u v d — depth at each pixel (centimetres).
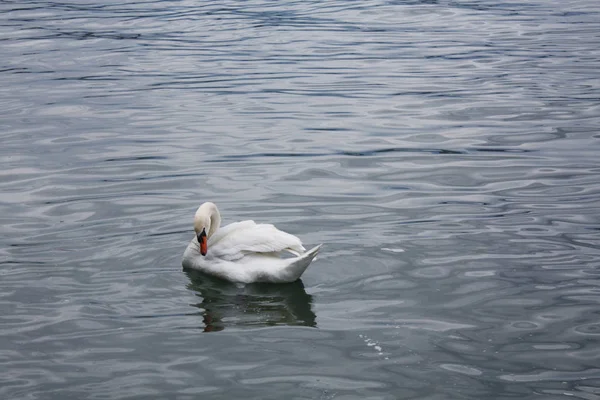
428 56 2428
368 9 3231
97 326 946
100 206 1326
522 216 1253
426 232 1198
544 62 2311
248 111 1895
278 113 1877
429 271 1072
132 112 1895
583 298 991
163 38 2741
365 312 970
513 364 855
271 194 1374
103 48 2597
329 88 2091
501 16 3055
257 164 1531
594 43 2538
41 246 1170
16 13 3222
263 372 845
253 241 1070
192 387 820
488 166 1498
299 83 2145
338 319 955
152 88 2112
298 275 1035
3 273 1081
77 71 2300
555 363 855
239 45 2620
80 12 3231
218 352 886
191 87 2119
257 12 3212
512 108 1872
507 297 998
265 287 1042
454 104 1922
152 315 972
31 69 2330
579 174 1441
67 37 2759
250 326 944
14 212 1304
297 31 2838
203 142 1669
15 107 1944
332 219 1256
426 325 937
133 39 2725
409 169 1493
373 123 1789
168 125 1792
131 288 1042
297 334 922
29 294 1024
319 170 1494
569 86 2044
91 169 1511
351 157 1566
